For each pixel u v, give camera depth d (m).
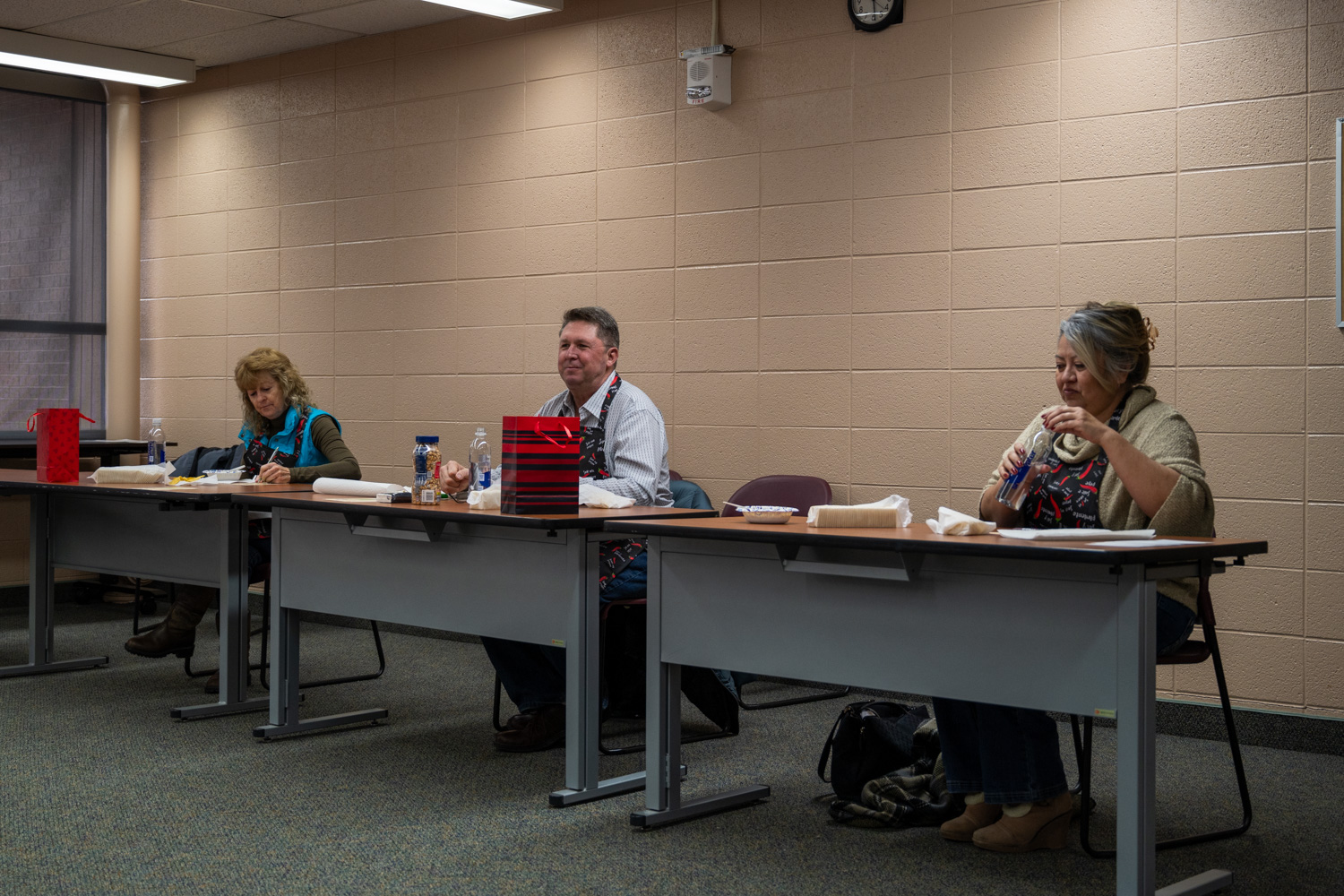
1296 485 3.73
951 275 4.29
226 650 3.95
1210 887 2.42
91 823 2.82
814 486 4.33
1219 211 3.82
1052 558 2.07
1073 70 4.05
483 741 3.64
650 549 2.86
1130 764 2.13
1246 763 3.53
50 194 6.39
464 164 5.52
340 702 4.19
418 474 3.35
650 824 2.82
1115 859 2.63
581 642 2.95
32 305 6.33
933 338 4.33
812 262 4.59
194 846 2.67
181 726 3.78
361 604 3.43
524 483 2.91
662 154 4.94
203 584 4.00
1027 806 2.67
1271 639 3.78
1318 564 3.71
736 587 2.70
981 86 4.22
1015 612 2.27
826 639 2.55
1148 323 2.79
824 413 4.57
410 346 5.72
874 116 4.43
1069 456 2.79
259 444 4.46
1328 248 3.66
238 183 6.30
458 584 3.18
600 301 5.12
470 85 5.49
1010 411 4.18
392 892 2.40
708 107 4.80
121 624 5.75
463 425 5.56
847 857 2.64
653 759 2.85
